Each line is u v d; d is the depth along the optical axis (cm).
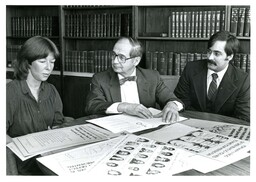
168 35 310
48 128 177
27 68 170
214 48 215
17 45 403
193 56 298
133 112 161
